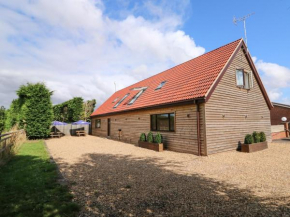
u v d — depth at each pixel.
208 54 13.55
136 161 8.29
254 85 13.06
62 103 28.86
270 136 14.16
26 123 17.45
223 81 10.73
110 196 4.31
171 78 14.52
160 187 4.94
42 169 6.51
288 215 3.37
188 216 3.38
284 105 21.97
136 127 14.98
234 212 3.51
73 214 3.39
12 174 5.82
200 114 9.55
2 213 3.33
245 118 11.99
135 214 3.47
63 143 15.48
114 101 22.41
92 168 6.99
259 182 5.34
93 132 25.84
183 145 10.42
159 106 11.80
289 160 8.09
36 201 3.88
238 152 10.20
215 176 5.96
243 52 12.40
